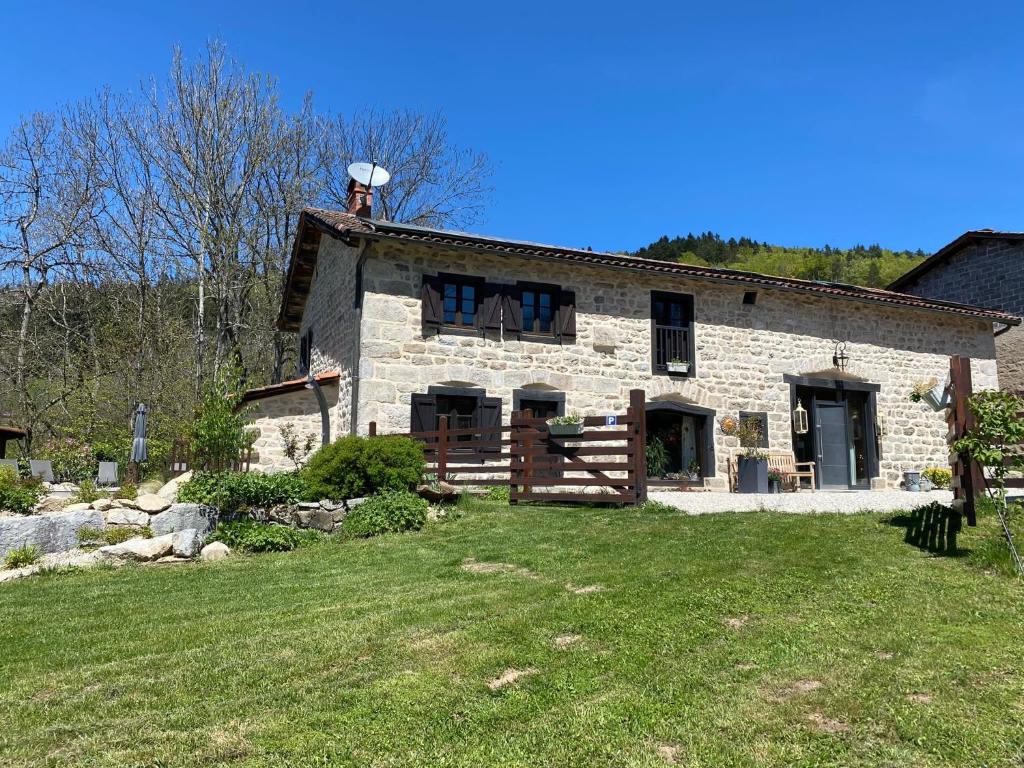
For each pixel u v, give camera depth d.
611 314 12.95
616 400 12.78
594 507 9.28
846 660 3.80
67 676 4.11
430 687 3.66
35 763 3.05
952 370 6.75
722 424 13.51
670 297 13.54
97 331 20.80
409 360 11.41
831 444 14.62
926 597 4.77
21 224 19.70
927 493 11.41
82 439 17.06
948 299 19.20
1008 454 5.94
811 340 14.56
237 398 9.78
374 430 10.67
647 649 4.04
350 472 9.40
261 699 3.63
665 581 5.32
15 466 11.06
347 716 3.38
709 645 4.08
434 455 10.79
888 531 6.73
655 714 3.28
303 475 9.65
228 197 20.25
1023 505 7.14
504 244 11.95
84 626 5.22
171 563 7.79
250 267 21.41
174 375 19.62
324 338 13.93
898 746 2.95
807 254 56.53
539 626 4.48
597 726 3.19
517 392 12.09
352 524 8.72
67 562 7.62
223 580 6.72
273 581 6.54
